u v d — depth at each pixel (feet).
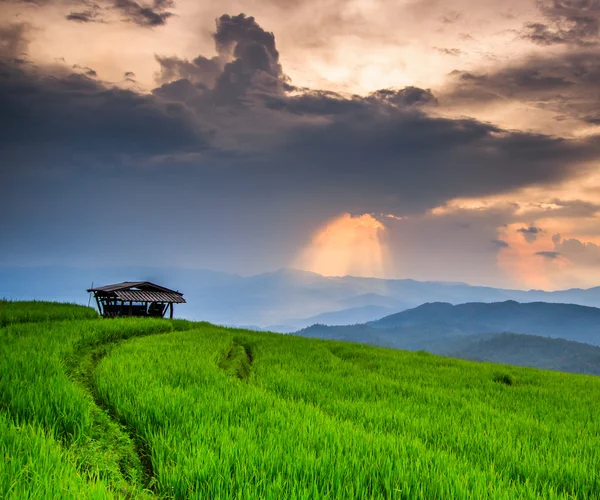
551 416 43.16
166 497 19.71
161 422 28.35
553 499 21.22
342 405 39.37
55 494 16.75
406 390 49.96
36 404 27.73
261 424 29.60
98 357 57.36
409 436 29.76
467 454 28.53
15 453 20.35
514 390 57.11
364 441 26.68
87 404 28.84
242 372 59.77
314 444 25.94
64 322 79.00
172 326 101.19
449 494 20.58
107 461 23.11
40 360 41.01
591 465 27.43
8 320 78.84
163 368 46.96
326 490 20.13
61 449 22.81
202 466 21.13
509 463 26.76
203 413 30.76
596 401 52.90
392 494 20.39
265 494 18.97
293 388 45.70
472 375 66.18
